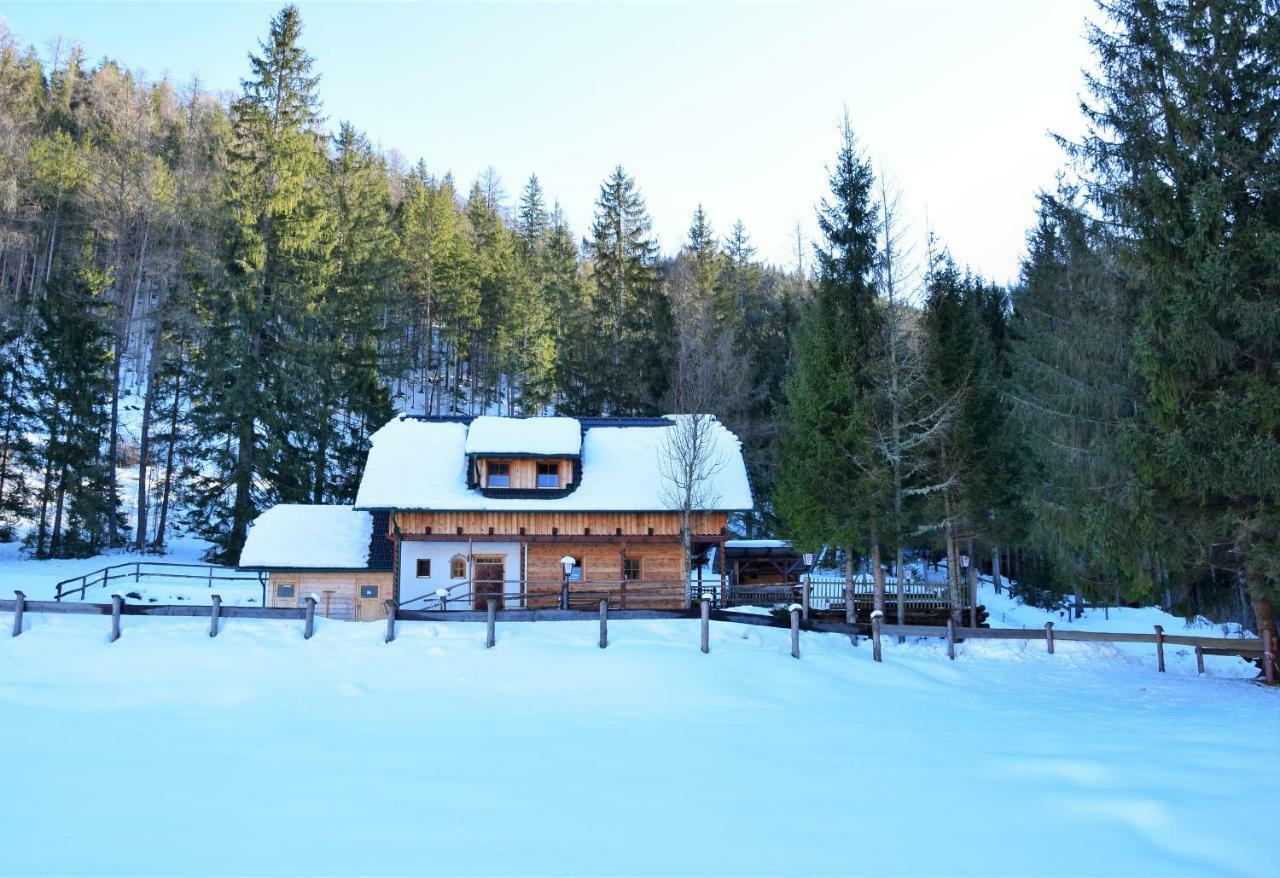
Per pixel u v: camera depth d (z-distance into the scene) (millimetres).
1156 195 20562
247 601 31312
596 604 30594
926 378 26531
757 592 30359
